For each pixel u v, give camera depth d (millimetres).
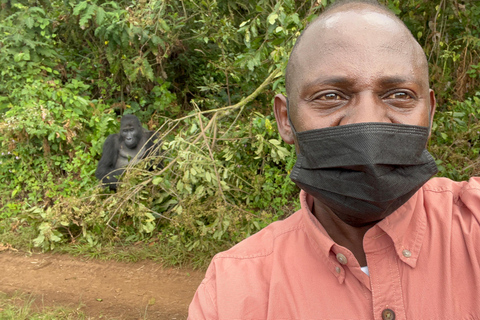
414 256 799
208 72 8734
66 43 8328
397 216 816
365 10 783
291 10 4051
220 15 6129
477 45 5242
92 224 5020
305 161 797
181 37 7926
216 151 5234
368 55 735
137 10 6449
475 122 5113
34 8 7176
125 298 3996
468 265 796
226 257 935
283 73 4129
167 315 3686
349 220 824
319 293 820
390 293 790
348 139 714
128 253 4895
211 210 4355
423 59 801
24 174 6484
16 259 4930
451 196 895
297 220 952
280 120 957
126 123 6008
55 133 6492
